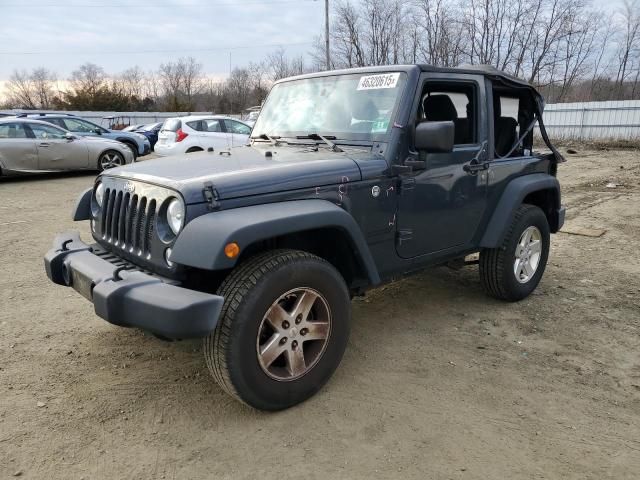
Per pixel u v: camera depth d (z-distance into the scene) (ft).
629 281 16.75
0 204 30.27
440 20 96.02
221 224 8.12
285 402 9.38
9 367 11.14
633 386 10.50
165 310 7.72
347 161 10.16
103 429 9.05
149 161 11.27
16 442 8.66
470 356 11.73
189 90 197.77
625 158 58.08
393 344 12.31
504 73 13.43
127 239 9.77
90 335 12.74
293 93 13.24
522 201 14.74
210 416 9.44
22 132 39.37
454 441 8.74
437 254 12.30
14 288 16.02
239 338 8.46
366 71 11.83
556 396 10.11
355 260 10.31
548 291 15.84
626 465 8.16
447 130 9.87
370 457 8.35
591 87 119.24
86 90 163.73
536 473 7.98
